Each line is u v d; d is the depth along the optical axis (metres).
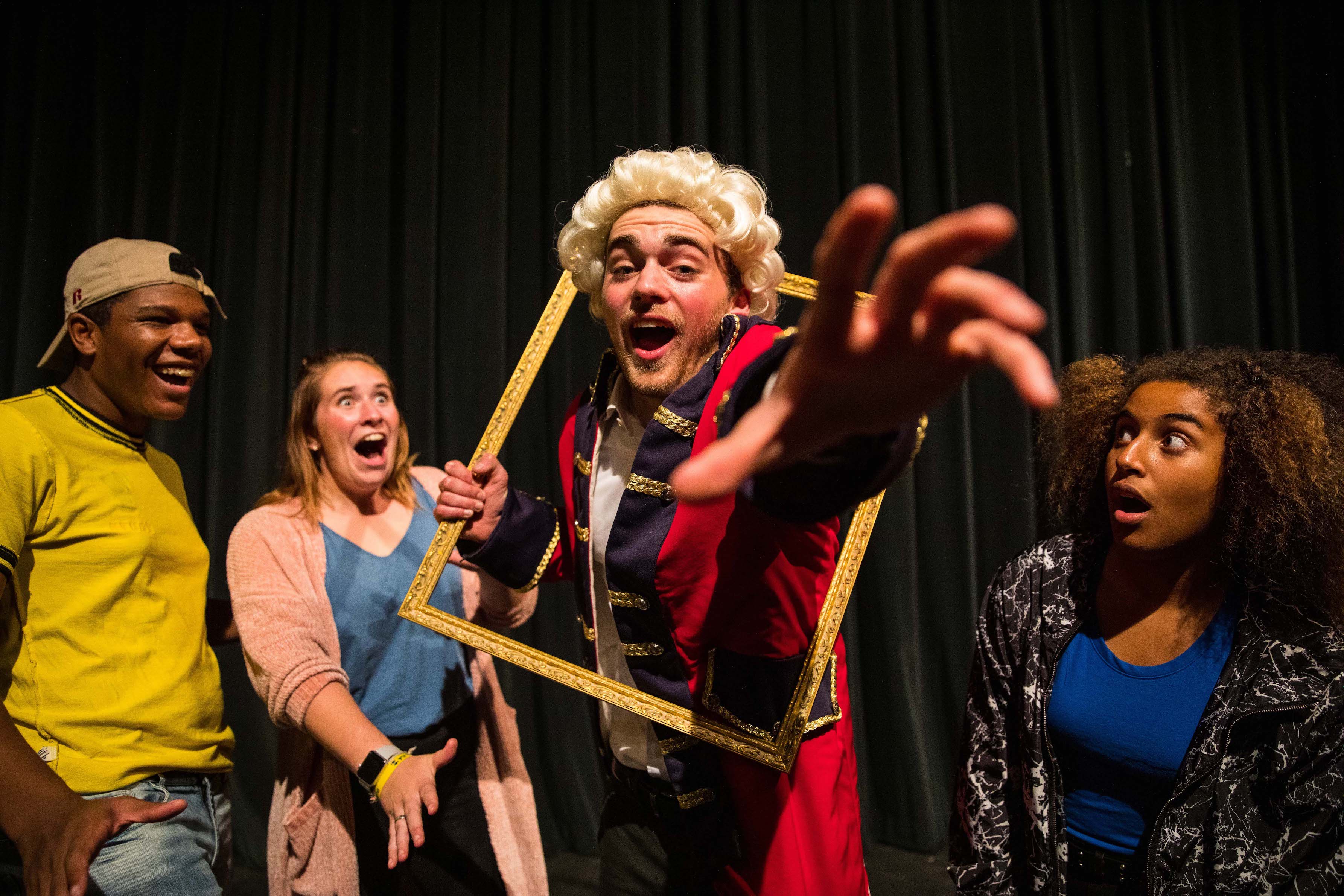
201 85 2.70
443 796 1.31
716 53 2.61
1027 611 1.02
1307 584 0.90
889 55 2.56
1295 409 0.90
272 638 1.22
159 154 2.70
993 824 1.00
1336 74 2.60
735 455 0.32
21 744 0.78
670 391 0.95
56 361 1.33
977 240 0.29
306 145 2.67
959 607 2.50
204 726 1.28
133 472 1.27
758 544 0.89
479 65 2.64
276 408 2.63
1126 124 2.61
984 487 2.56
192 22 2.71
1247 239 2.61
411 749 1.31
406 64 2.69
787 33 2.59
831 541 0.95
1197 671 0.91
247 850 2.44
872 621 2.50
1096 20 2.65
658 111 2.54
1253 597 0.92
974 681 1.07
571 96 2.60
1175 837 0.87
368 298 2.64
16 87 2.68
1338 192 2.59
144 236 2.67
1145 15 2.60
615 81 2.56
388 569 1.36
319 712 1.17
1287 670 0.87
